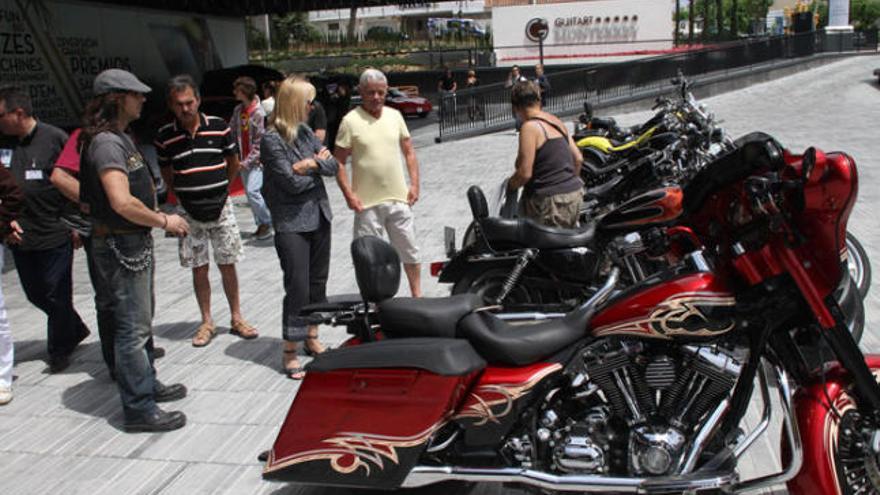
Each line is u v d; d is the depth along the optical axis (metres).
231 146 6.30
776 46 28.83
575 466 3.30
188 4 22.45
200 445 4.68
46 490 4.24
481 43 45.38
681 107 9.45
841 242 3.17
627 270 4.45
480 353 3.43
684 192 3.55
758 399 4.69
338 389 3.40
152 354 5.35
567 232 5.36
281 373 5.68
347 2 23.81
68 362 6.07
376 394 3.35
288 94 5.25
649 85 24.73
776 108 21.25
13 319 7.39
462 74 38.09
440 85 29.86
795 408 3.29
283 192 5.31
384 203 6.12
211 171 6.07
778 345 3.37
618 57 38.94
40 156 5.68
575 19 39.25
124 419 4.99
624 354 3.30
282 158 5.22
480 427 3.37
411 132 23.78
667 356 3.29
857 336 4.41
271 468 3.45
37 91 17.44
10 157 5.71
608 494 3.33
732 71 26.62
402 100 31.25
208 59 23.45
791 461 3.19
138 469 4.43
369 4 24.16
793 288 3.23
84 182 4.68
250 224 11.16
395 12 61.22
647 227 4.42
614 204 8.15
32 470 4.47
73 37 18.48
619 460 3.32
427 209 11.23
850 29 33.00
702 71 25.61
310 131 5.43
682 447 3.24
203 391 5.43
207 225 6.20
